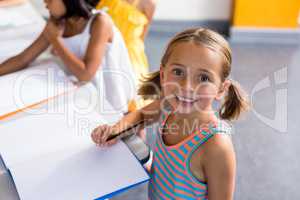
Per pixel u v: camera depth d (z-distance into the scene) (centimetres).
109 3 163
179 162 87
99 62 135
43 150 91
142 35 178
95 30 136
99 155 90
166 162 90
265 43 294
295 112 221
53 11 129
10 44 139
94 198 79
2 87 112
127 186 82
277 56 277
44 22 156
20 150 91
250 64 266
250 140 202
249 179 179
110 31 140
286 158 192
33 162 87
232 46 288
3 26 151
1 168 88
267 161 190
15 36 145
